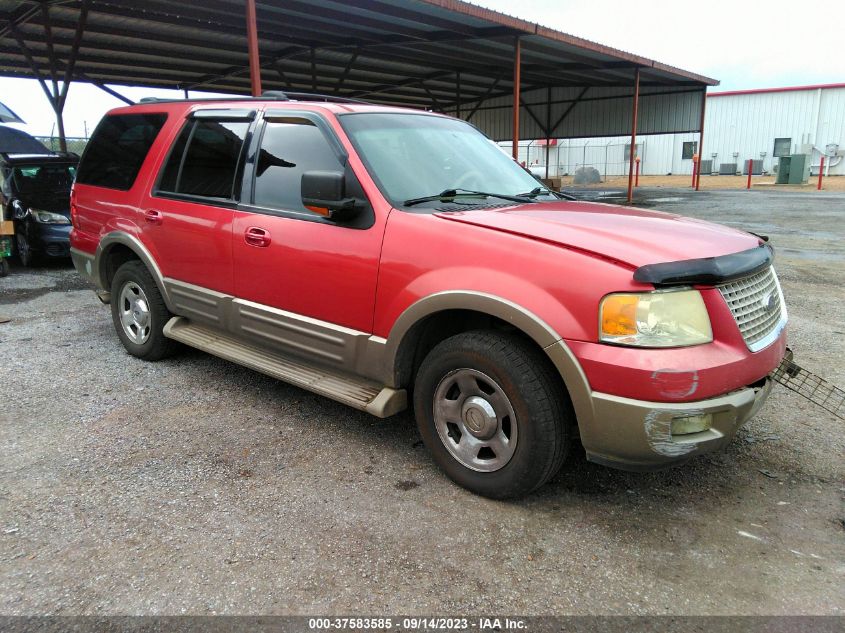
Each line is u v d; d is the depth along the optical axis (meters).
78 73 16.42
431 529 2.76
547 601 2.33
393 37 14.26
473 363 2.87
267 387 4.43
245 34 13.43
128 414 3.95
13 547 2.59
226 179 4.04
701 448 2.58
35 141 9.73
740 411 2.62
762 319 2.90
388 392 3.25
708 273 2.55
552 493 3.07
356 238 3.26
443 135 4.00
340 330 3.36
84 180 5.30
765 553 2.62
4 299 7.18
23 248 9.50
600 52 16.42
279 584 2.40
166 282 4.46
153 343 4.77
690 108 25.23
